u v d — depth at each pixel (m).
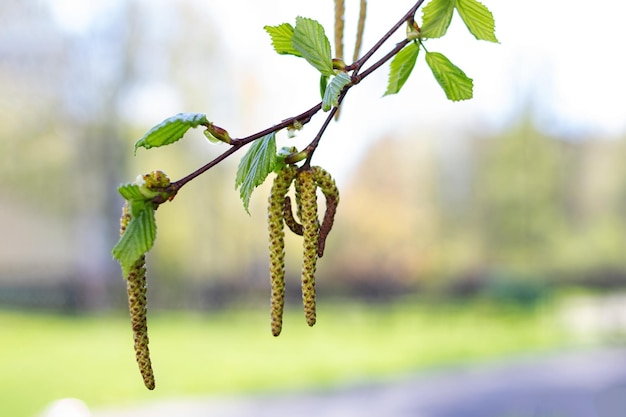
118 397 13.79
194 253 28.91
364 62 1.21
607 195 35.69
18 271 28.48
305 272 1.19
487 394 14.02
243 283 29.28
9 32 26.12
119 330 23.86
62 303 28.36
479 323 27.27
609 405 12.52
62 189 28.17
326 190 1.21
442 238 33.34
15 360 18.08
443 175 34.00
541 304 29.67
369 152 33.38
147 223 1.02
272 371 17.16
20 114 27.05
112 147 27.97
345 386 15.23
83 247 28.72
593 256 35.22
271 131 1.10
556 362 18.09
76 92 27.48
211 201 28.36
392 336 24.05
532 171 34.75
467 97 1.45
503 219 34.41
